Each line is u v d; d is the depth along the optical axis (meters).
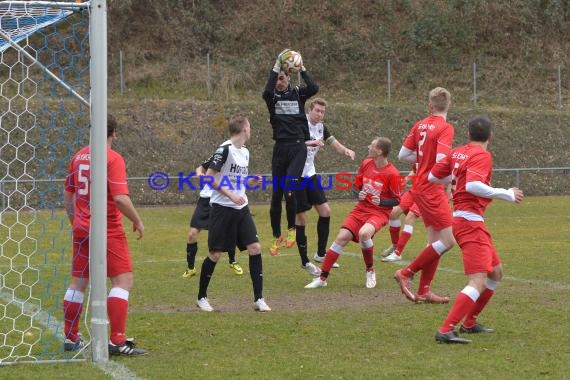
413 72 74.06
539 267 24.53
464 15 79.12
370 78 73.31
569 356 13.03
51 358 13.16
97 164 12.79
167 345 14.13
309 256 28.53
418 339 14.52
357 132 60.59
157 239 34.31
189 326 15.85
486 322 16.03
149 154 55.44
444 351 13.48
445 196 18.41
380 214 21.19
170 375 11.90
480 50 77.12
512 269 24.09
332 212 46.28
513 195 13.89
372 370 12.15
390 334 14.96
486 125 14.39
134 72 68.06
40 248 29.02
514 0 81.00
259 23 76.31
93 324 12.87
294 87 23.59
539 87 73.69
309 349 13.74
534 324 15.81
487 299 14.87
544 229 36.84
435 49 76.31
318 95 70.25
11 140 46.94
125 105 58.81
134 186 53.31
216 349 13.80
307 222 41.25
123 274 13.49
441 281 22.00
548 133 63.38
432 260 18.08
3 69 54.38
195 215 23.27
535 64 76.44
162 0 75.25
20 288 20.53
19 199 43.84
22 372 12.13
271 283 22.25
